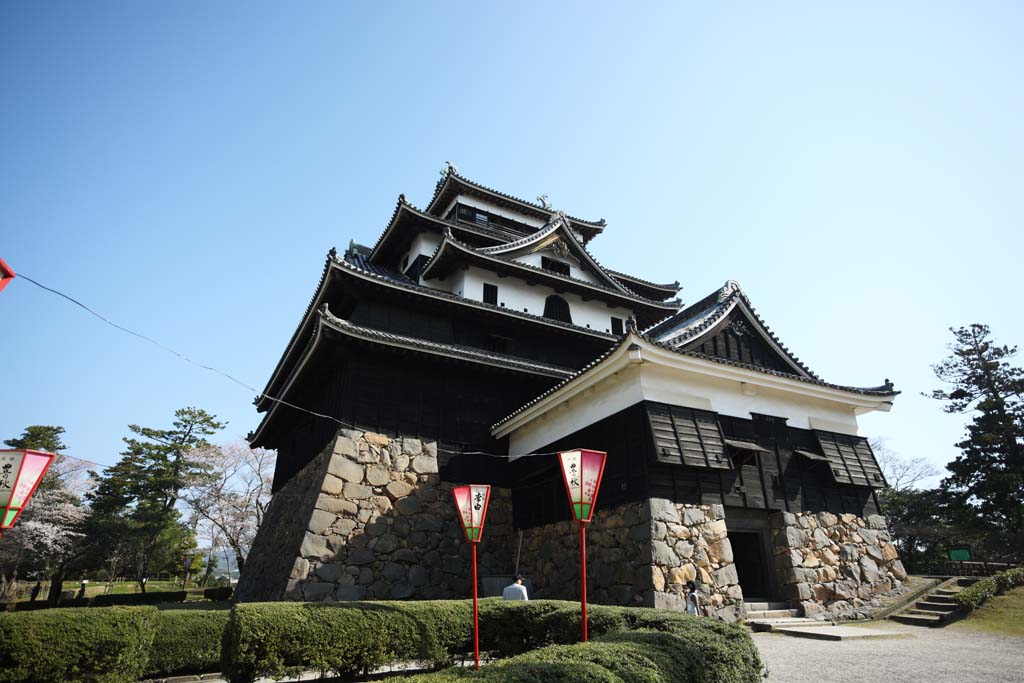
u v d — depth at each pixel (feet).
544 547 54.29
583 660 15.98
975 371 111.65
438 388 62.44
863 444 58.08
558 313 82.38
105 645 24.95
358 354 58.65
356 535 51.65
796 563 47.32
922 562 111.24
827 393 55.83
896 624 43.80
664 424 45.96
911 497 122.62
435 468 58.59
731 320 59.98
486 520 58.75
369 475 54.60
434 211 100.48
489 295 77.61
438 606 29.94
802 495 51.72
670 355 47.19
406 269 89.25
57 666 23.53
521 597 36.88
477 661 24.45
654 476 44.47
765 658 31.07
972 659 29.94
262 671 24.67
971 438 103.09
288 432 83.20
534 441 59.36
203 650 33.17
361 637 26.91
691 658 18.58
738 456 49.21
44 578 141.49
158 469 144.56
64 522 122.62
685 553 42.60
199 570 181.47
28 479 20.66
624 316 88.84
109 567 143.95
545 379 67.10
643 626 24.03
